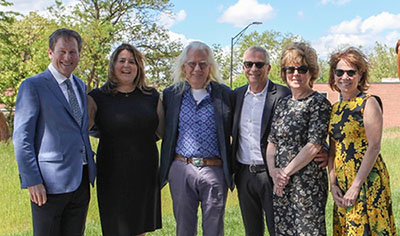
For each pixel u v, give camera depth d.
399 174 8.86
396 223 5.45
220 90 4.00
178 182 3.90
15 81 17.61
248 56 3.84
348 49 3.28
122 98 3.96
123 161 3.89
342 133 3.24
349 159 3.20
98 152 4.00
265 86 3.89
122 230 3.96
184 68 4.02
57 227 3.54
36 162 3.33
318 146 3.38
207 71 3.96
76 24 20.75
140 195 3.97
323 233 3.45
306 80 3.49
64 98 3.47
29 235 5.16
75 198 3.57
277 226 3.57
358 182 3.14
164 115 4.14
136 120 3.89
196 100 3.94
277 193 3.54
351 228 3.19
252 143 3.82
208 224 3.88
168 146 3.96
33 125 3.32
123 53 3.91
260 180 3.78
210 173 3.84
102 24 21.11
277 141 3.60
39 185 3.32
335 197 3.32
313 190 3.43
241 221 5.64
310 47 3.54
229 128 3.96
